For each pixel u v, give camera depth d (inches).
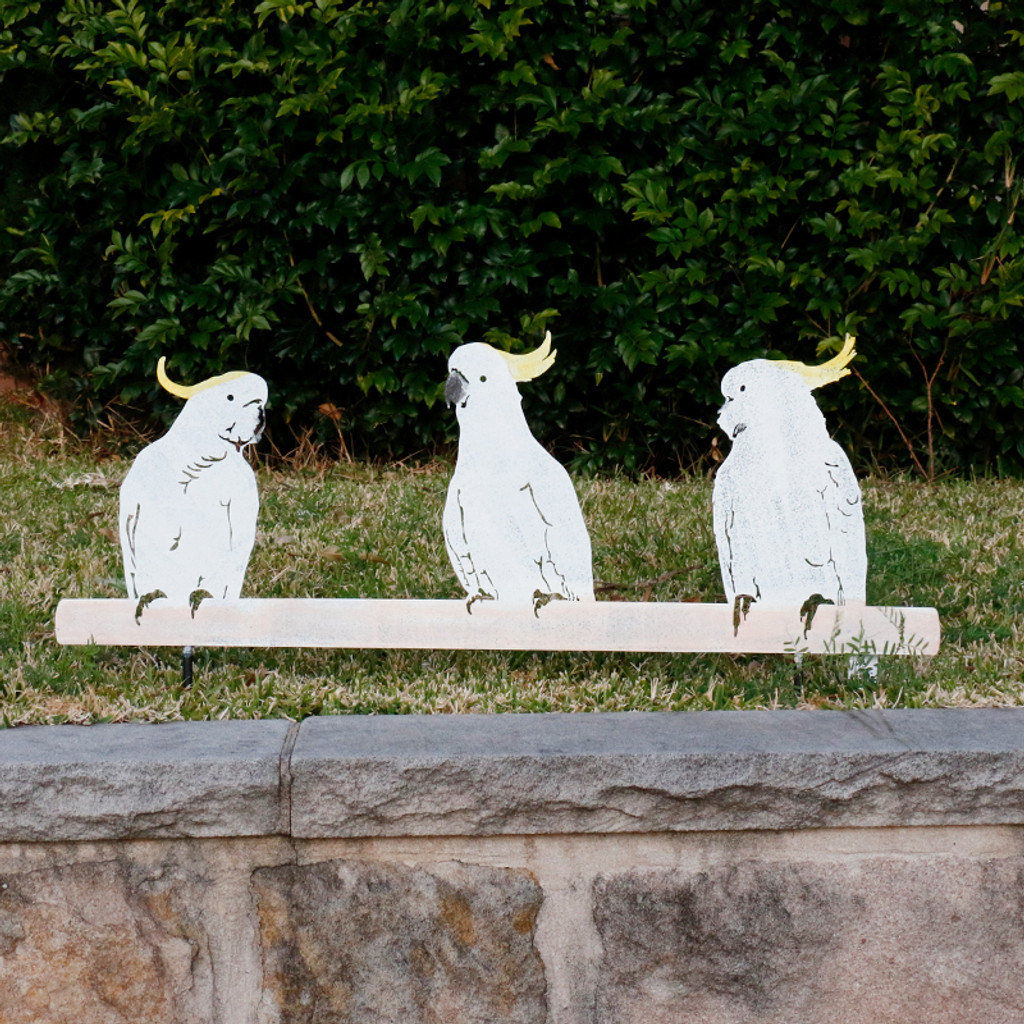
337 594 153.3
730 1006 102.3
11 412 252.1
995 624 144.1
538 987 101.4
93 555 164.7
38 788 95.3
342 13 216.2
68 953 98.4
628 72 225.6
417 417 239.0
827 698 119.5
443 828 98.0
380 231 229.0
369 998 100.5
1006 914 101.7
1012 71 222.1
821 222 222.1
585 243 232.4
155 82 223.9
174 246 226.7
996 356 226.4
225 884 98.7
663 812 98.7
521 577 120.5
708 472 237.3
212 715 112.2
